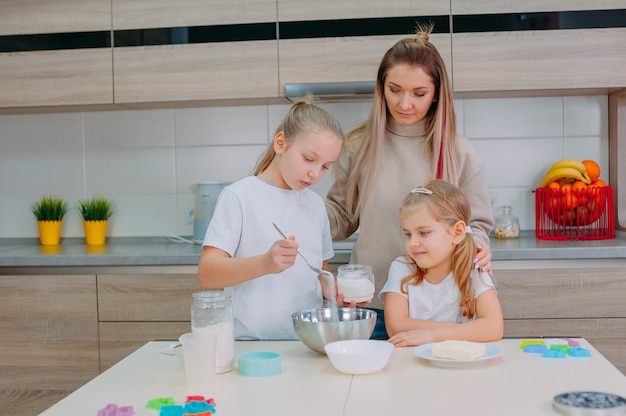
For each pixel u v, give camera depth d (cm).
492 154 307
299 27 277
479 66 271
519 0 269
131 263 261
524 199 306
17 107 293
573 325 249
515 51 270
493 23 270
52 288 266
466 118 307
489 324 159
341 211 218
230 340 136
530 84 271
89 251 281
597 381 123
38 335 268
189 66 283
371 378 127
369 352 135
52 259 264
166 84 284
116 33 286
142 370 137
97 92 288
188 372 126
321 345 142
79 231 325
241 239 172
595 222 294
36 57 289
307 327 142
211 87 282
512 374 128
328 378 128
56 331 267
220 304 135
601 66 268
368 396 116
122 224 323
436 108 202
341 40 275
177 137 319
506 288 250
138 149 321
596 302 248
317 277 179
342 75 276
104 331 265
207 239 168
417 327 166
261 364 131
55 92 289
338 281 165
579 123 303
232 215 169
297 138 163
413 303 178
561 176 286
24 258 265
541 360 138
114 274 264
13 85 291
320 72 277
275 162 176
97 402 117
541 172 305
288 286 172
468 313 172
